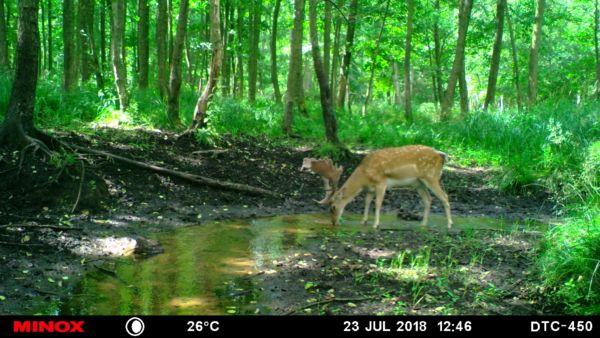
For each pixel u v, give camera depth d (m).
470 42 20.61
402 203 8.77
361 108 20.23
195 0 16.83
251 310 4.43
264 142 11.37
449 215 7.21
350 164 10.50
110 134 9.48
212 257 5.72
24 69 7.30
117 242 5.87
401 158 7.05
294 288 4.90
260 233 6.71
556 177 9.62
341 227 7.11
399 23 19.33
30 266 5.15
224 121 12.05
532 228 7.29
